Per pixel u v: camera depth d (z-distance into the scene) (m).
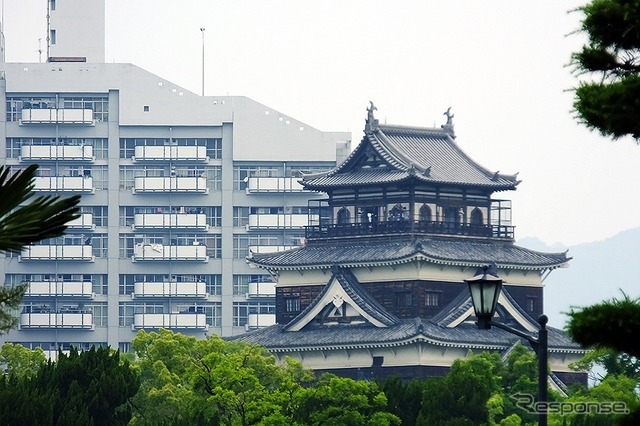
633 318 90.06
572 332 91.44
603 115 90.12
